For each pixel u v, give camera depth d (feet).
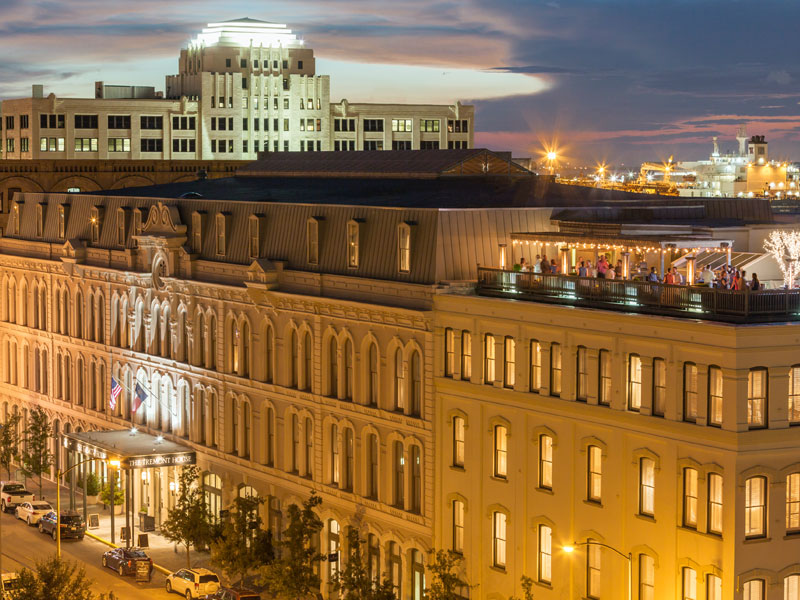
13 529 327.67
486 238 248.11
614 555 205.77
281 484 284.82
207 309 308.19
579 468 211.82
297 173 356.38
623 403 203.31
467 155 319.88
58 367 382.42
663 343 195.83
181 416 321.11
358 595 243.19
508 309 223.30
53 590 235.20
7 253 402.52
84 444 319.88
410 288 244.22
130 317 341.82
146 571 280.51
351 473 265.75
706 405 190.08
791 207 409.69
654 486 198.90
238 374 297.33
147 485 329.11
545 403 216.74
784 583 191.01
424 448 243.60
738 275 203.82
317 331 270.26
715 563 189.57
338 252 266.57
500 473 229.25
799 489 190.90
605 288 210.18
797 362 188.55
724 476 188.03
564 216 260.83
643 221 270.46
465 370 235.20
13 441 370.32
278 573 251.60
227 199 322.14
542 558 221.05
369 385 258.78
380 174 331.36
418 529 246.47
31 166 488.02
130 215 345.92
